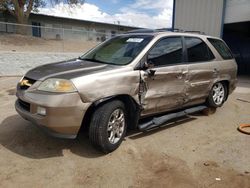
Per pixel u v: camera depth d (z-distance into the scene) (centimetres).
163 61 445
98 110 363
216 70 562
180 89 475
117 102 379
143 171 340
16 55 1161
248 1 1175
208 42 560
